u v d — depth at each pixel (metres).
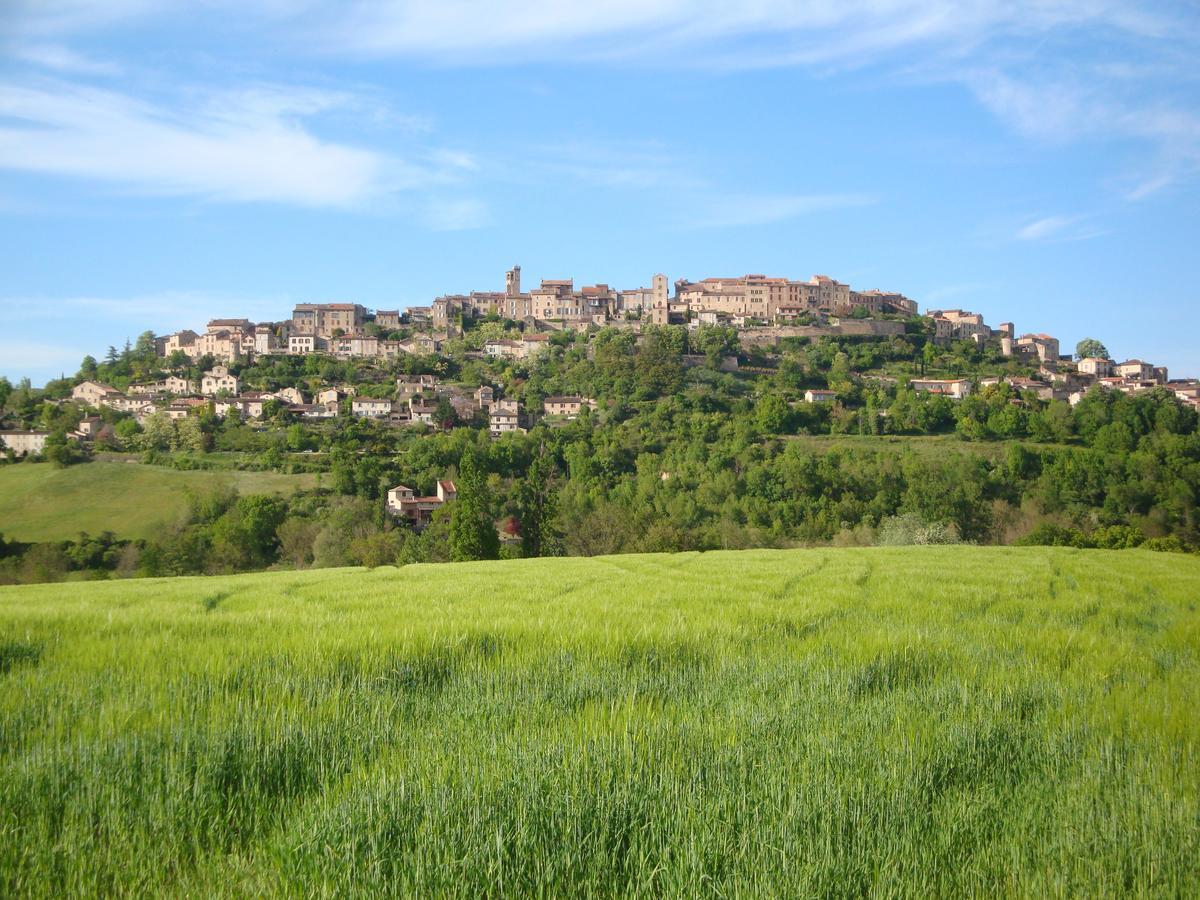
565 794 6.59
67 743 7.72
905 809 6.66
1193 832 6.27
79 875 5.64
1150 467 104.62
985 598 20.12
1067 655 12.98
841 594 20.61
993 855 6.12
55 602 21.22
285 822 6.47
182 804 6.59
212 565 80.44
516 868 5.75
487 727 8.55
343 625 14.52
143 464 126.56
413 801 6.51
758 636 13.93
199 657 11.38
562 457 138.00
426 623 14.63
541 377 191.25
